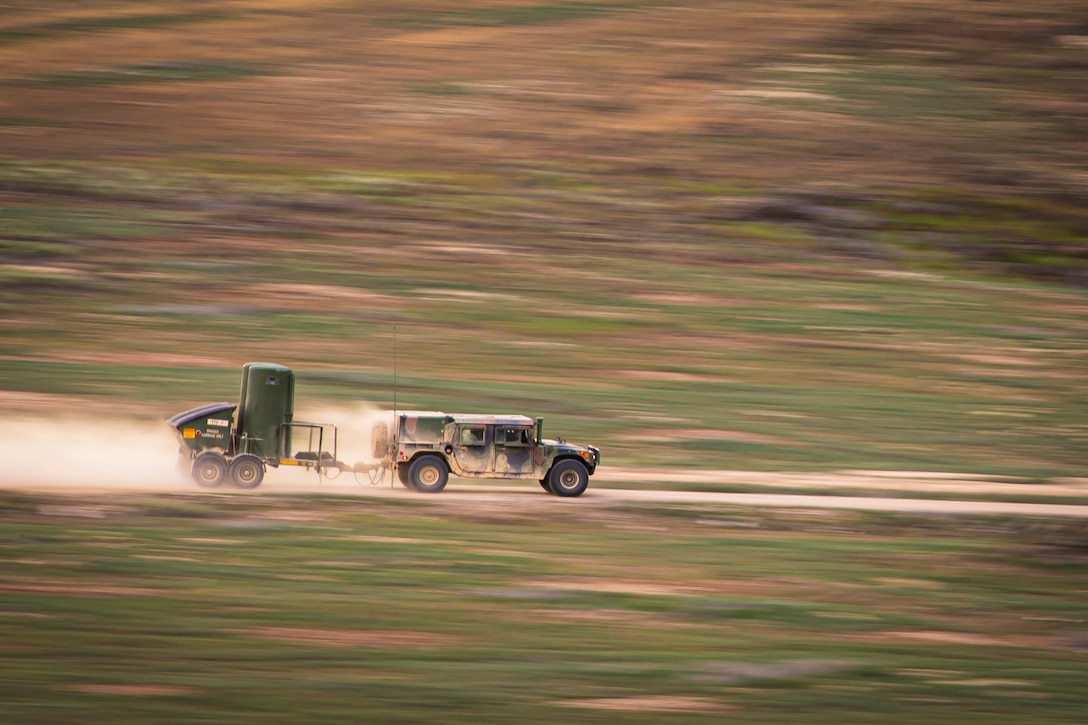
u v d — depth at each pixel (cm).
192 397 11194
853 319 15388
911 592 6406
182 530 6825
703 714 4322
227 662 4616
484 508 7869
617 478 9319
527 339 13950
